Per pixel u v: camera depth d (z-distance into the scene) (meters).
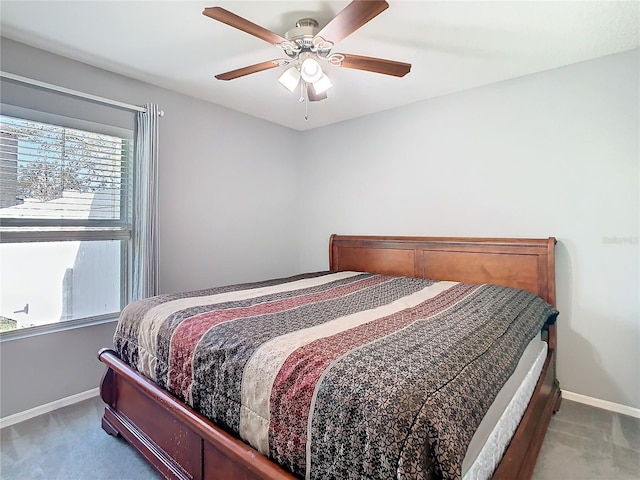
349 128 3.68
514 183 2.69
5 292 2.18
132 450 1.88
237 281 3.50
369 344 1.31
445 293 2.29
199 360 1.45
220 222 3.33
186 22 1.96
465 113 2.91
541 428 1.77
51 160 2.32
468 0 1.72
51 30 2.04
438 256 2.99
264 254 3.77
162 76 2.66
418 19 1.89
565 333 2.50
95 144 2.52
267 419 1.18
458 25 1.94
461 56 2.31
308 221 4.07
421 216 3.19
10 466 1.75
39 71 2.25
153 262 2.66
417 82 2.74
